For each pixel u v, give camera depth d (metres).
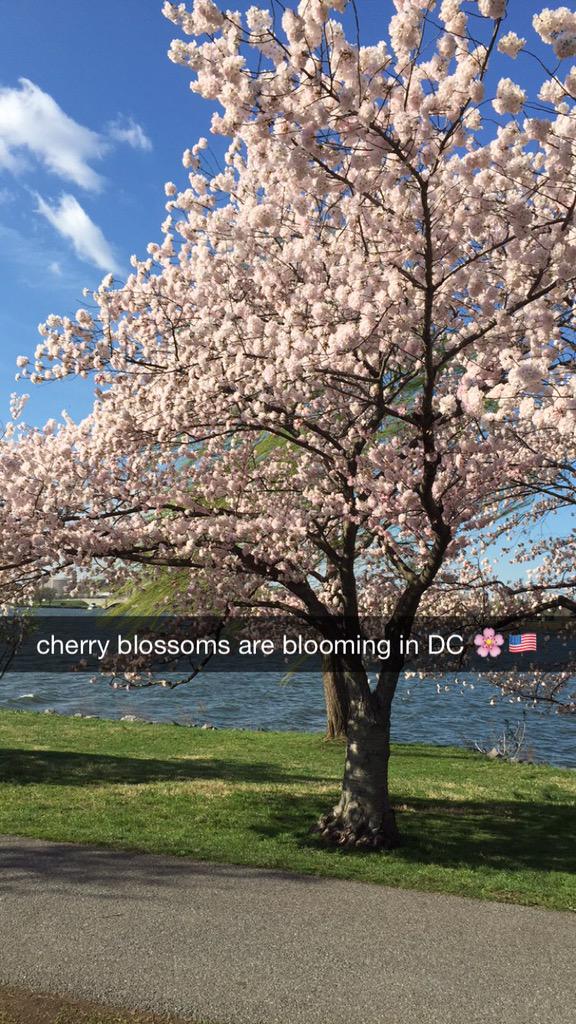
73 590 12.13
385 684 11.29
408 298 8.24
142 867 9.46
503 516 14.24
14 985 6.07
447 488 9.91
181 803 13.23
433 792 15.47
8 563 10.93
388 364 11.56
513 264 7.72
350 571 12.29
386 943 7.17
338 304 8.20
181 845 10.53
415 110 6.07
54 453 11.04
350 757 11.28
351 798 11.12
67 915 7.66
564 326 9.05
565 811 13.71
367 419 12.14
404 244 7.54
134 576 12.10
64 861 9.66
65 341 11.34
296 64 5.46
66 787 14.67
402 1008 5.88
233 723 30.73
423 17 5.60
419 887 8.97
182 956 6.71
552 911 8.25
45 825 11.60
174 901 8.18
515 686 15.77
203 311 10.07
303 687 44.00
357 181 6.34
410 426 11.21
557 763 22.42
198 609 12.70
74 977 6.23
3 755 18.03
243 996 6.00
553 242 6.96
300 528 10.99
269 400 9.91
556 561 15.76
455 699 38.06
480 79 5.74
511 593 11.58
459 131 6.39
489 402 8.89
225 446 13.39
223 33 5.85
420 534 10.06
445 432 10.60
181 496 11.10
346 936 7.32
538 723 30.72
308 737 23.25
